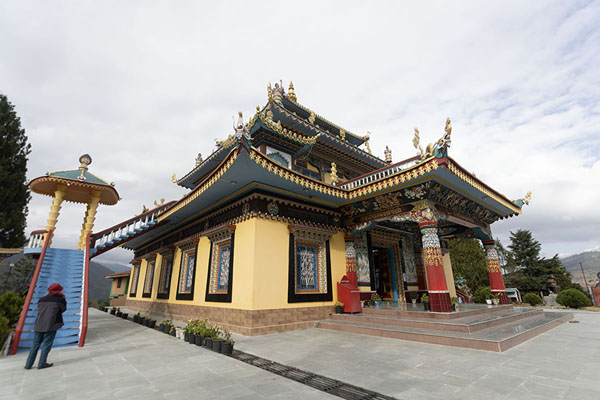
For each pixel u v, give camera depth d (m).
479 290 21.52
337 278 12.59
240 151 8.55
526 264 42.75
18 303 9.95
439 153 9.36
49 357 6.85
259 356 6.75
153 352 7.31
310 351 7.16
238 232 11.25
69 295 9.74
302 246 11.99
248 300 9.80
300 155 13.84
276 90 14.62
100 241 12.87
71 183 12.29
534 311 12.62
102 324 13.09
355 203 12.84
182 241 15.01
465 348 7.12
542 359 6.05
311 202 12.52
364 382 4.86
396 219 11.66
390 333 8.73
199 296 12.91
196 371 5.61
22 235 19.89
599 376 4.93
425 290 16.59
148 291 19.91
